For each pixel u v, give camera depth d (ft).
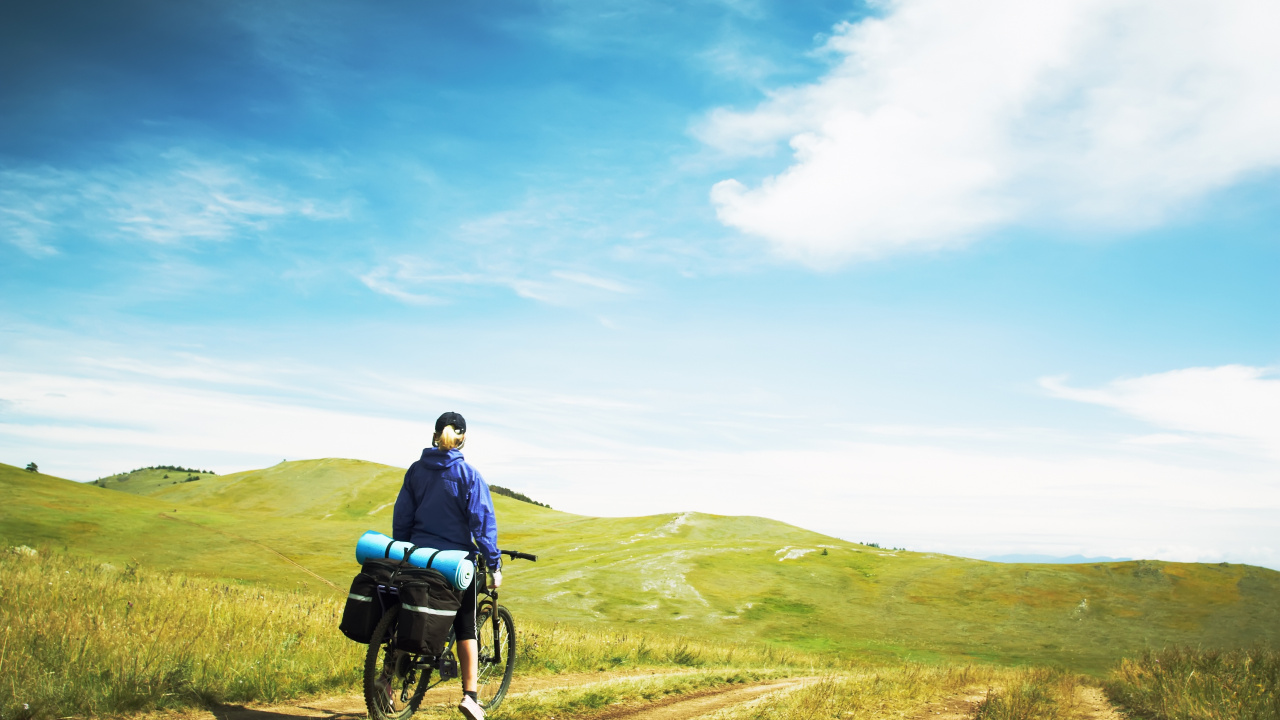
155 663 19.40
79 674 17.79
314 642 26.17
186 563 166.20
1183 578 188.03
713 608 166.81
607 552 239.09
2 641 19.07
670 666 42.57
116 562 148.25
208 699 18.20
